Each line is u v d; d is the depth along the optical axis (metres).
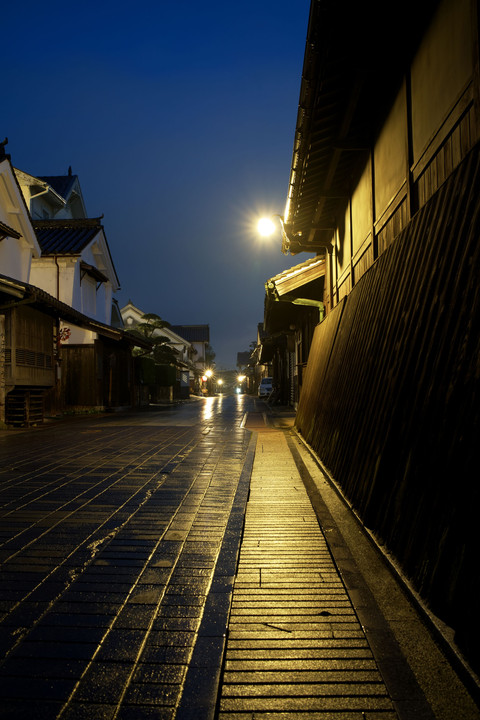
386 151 5.79
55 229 25.31
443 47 3.91
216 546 3.91
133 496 5.55
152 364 30.56
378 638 2.47
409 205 4.80
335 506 4.91
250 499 5.37
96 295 26.06
